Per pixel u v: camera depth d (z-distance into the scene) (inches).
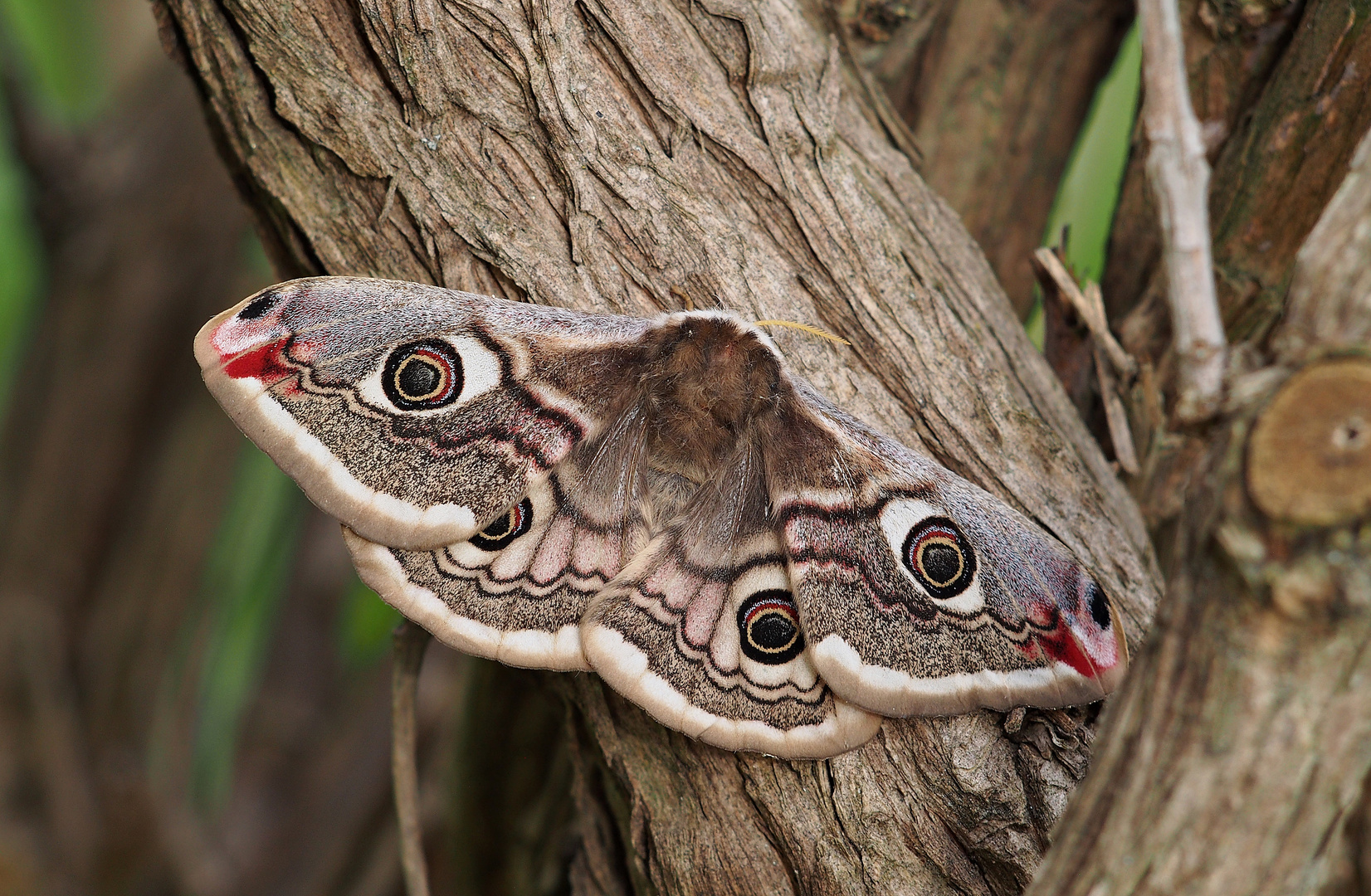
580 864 14.7
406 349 13.8
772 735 13.7
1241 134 14.5
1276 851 12.7
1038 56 15.0
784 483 13.9
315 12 13.9
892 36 14.9
